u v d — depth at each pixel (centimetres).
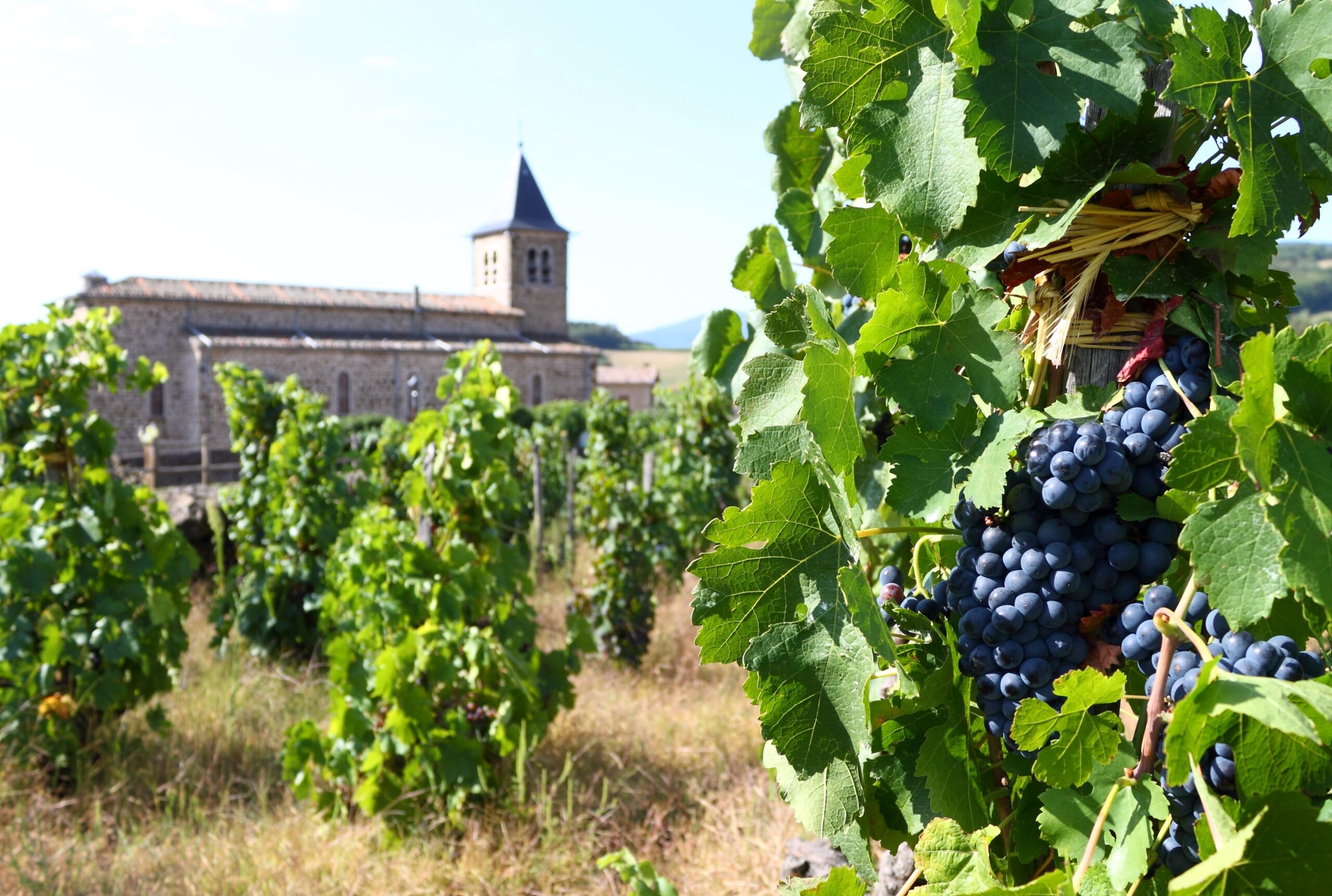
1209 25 112
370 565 494
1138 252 124
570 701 563
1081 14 116
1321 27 110
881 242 134
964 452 125
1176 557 115
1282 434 95
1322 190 123
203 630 888
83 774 534
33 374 560
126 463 2728
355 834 471
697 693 718
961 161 117
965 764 127
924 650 132
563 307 5759
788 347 150
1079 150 124
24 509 530
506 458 560
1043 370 132
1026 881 128
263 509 912
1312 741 85
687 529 1162
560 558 1267
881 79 123
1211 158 122
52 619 548
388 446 1191
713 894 389
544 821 474
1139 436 115
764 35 217
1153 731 102
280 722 639
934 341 125
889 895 207
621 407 1403
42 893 399
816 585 126
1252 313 139
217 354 3944
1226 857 84
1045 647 119
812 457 133
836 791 123
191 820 490
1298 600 97
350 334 4475
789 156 215
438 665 491
